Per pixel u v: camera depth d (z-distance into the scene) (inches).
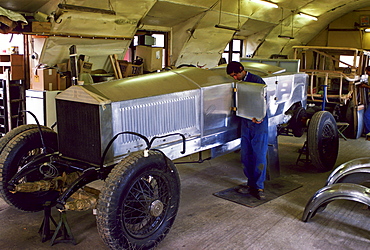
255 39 427.8
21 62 228.8
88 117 106.7
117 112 108.7
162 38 331.3
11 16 189.9
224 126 150.0
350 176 133.8
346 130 265.4
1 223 122.3
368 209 138.9
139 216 103.9
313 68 289.4
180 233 118.1
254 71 177.2
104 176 105.1
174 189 110.7
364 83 271.3
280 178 175.0
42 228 114.4
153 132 121.0
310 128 176.2
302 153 204.5
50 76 214.7
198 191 156.3
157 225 107.8
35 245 108.7
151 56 279.7
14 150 119.2
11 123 218.4
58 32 222.1
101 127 104.3
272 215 132.9
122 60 276.2
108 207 92.7
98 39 250.2
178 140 130.5
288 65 206.1
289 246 111.0
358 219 130.6
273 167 170.2
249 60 221.6
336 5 432.8
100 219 93.6
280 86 174.2
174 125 128.1
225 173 181.3
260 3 338.3
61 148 116.9
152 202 104.2
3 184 117.6
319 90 297.3
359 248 110.6
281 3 366.9
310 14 436.5
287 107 184.5
